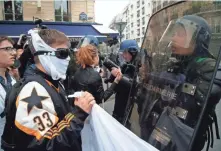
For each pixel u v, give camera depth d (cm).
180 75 130
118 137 128
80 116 130
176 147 120
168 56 144
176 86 130
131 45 306
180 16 144
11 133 127
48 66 138
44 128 122
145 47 177
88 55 296
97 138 133
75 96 136
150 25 179
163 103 136
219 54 112
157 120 137
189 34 131
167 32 151
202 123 118
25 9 1595
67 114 132
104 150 130
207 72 116
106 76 332
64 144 122
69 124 127
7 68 276
